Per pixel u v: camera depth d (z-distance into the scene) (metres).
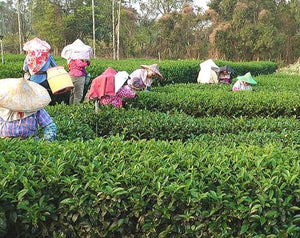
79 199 2.01
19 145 2.49
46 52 5.07
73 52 5.80
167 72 9.52
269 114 5.17
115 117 4.14
